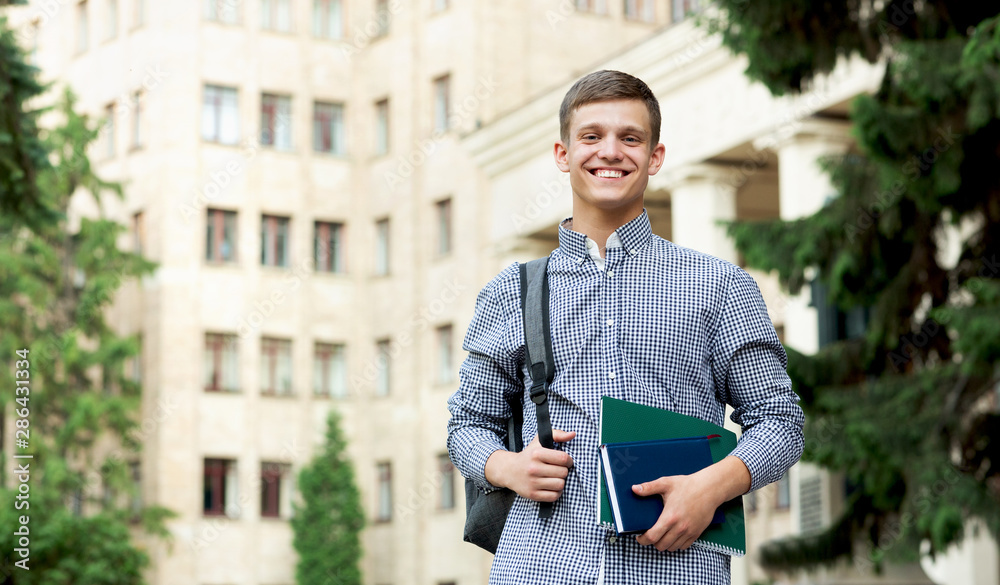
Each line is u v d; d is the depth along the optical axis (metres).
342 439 34.09
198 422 34.59
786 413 2.93
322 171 36.19
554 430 2.91
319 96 36.28
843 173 12.02
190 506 34.28
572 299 3.00
